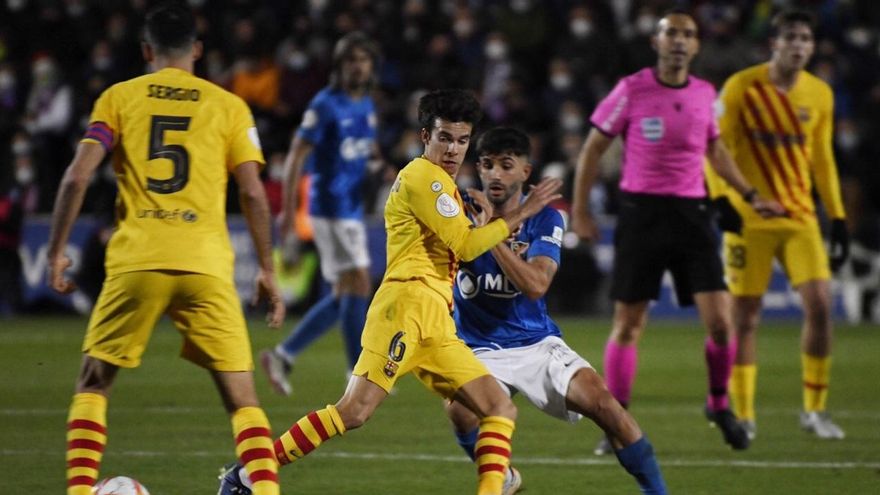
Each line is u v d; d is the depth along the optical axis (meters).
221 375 20.80
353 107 39.78
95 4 79.81
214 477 26.20
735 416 30.38
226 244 21.19
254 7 77.88
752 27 78.31
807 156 32.66
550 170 66.12
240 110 21.58
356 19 76.25
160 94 21.30
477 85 74.50
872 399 39.47
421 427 33.31
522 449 30.27
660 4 76.81
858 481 26.30
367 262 40.38
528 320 23.41
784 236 32.44
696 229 30.08
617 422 22.00
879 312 66.38
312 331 39.34
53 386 40.53
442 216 21.30
